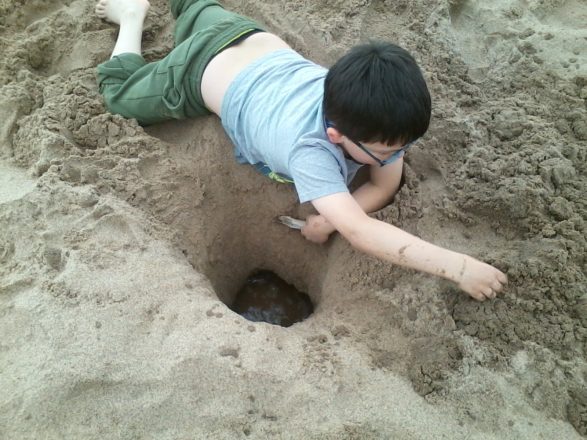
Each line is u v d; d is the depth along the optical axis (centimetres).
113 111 207
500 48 238
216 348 148
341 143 158
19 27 243
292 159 163
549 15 250
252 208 211
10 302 151
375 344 160
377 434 139
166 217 189
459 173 191
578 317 162
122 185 186
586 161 196
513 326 160
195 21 220
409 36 236
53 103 206
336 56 229
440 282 166
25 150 195
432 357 155
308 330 167
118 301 154
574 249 170
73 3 247
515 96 219
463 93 221
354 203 158
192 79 197
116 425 133
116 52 218
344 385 147
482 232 182
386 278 173
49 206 171
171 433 134
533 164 188
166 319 153
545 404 148
